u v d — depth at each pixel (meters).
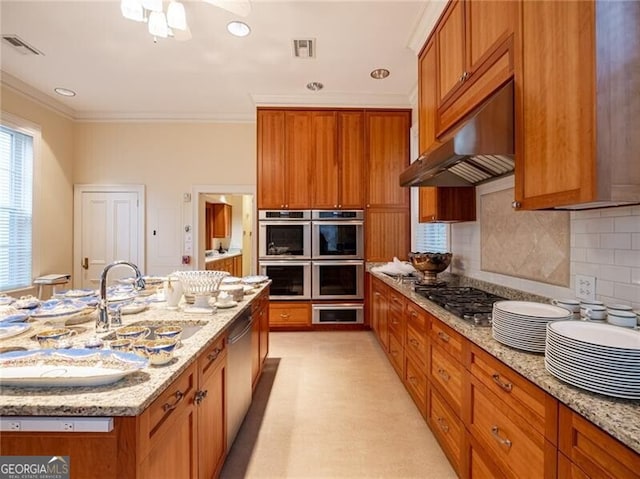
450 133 2.17
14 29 2.82
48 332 1.39
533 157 1.34
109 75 3.65
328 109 4.27
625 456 0.72
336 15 2.62
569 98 1.13
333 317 4.22
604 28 1.03
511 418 1.15
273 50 3.14
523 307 1.42
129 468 0.85
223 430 1.67
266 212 4.20
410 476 1.71
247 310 2.16
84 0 2.47
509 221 2.16
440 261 2.79
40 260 4.14
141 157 4.83
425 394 2.07
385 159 4.29
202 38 2.94
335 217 4.22
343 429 2.12
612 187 1.03
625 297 1.32
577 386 0.90
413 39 2.95
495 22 1.65
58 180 4.47
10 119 3.72
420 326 2.16
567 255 1.64
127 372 0.97
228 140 4.88
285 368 3.09
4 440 0.85
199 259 4.93
